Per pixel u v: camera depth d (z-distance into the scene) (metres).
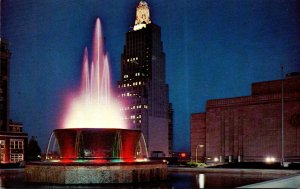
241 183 18.73
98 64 52.62
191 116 88.38
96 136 20.20
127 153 21.08
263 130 75.56
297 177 18.00
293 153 71.00
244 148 77.69
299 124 70.88
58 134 20.83
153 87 177.38
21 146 89.56
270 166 39.22
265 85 78.56
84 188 16.39
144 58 178.62
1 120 93.31
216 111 83.12
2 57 94.75
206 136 83.94
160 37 187.12
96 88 43.78
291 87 74.88
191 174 25.47
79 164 18.27
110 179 18.31
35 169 19.11
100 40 56.44
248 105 78.38
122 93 176.00
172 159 69.31
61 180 18.22
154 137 173.88
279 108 74.00
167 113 186.38
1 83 93.94
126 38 184.75
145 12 187.38
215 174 25.67
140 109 168.62
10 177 23.14
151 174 19.56
